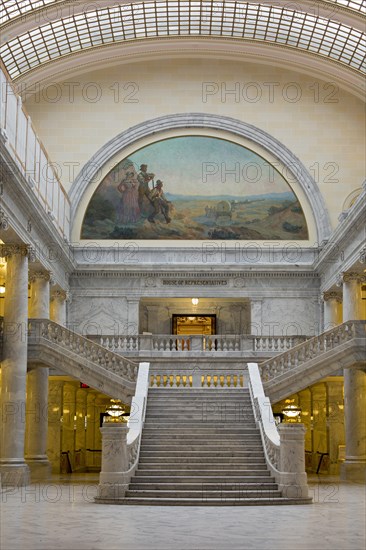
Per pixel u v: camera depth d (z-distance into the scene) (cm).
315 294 3347
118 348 2869
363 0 2842
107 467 1695
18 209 2195
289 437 1725
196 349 2828
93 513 1440
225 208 3416
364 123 3412
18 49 3072
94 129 3397
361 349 2428
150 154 3441
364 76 3250
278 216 3397
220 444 2039
